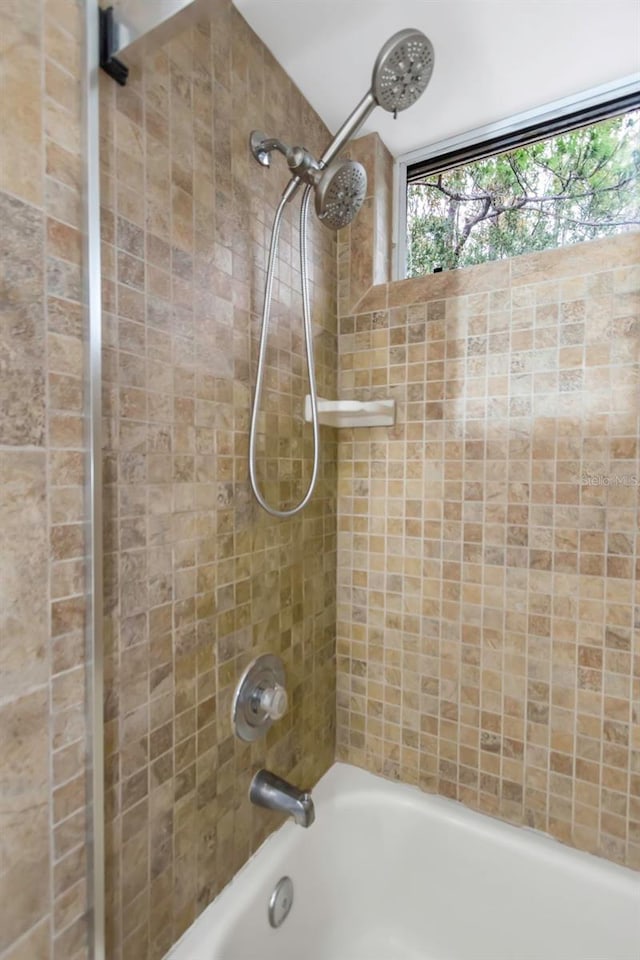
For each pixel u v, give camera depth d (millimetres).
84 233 574
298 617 1138
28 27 508
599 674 1006
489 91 1086
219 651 866
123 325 655
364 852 1181
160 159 709
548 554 1052
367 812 1191
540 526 1059
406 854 1160
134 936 691
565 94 1092
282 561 1065
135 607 685
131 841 686
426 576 1202
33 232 518
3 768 498
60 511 554
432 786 1202
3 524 496
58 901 553
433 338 1182
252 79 922
